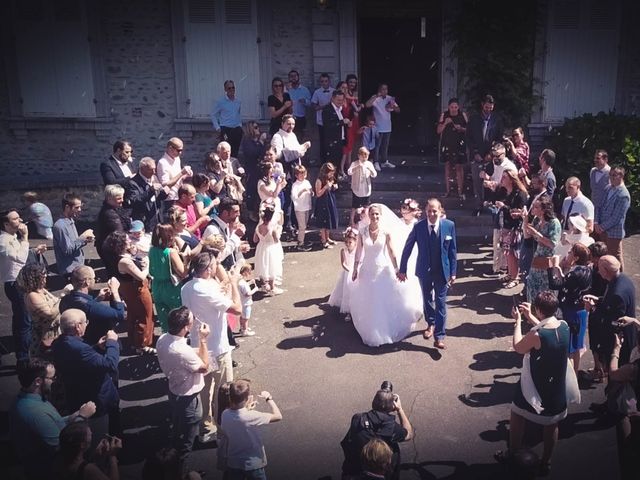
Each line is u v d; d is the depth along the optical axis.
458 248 10.83
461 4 12.91
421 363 7.36
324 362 7.41
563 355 5.24
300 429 6.23
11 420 4.89
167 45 13.05
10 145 13.25
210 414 6.15
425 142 15.38
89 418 5.51
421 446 5.96
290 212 11.49
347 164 12.81
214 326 6.08
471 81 13.12
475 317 8.41
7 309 9.04
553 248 7.39
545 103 13.27
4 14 12.65
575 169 11.64
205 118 13.32
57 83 13.02
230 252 7.82
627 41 12.95
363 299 7.70
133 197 8.93
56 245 8.47
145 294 7.51
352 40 13.05
